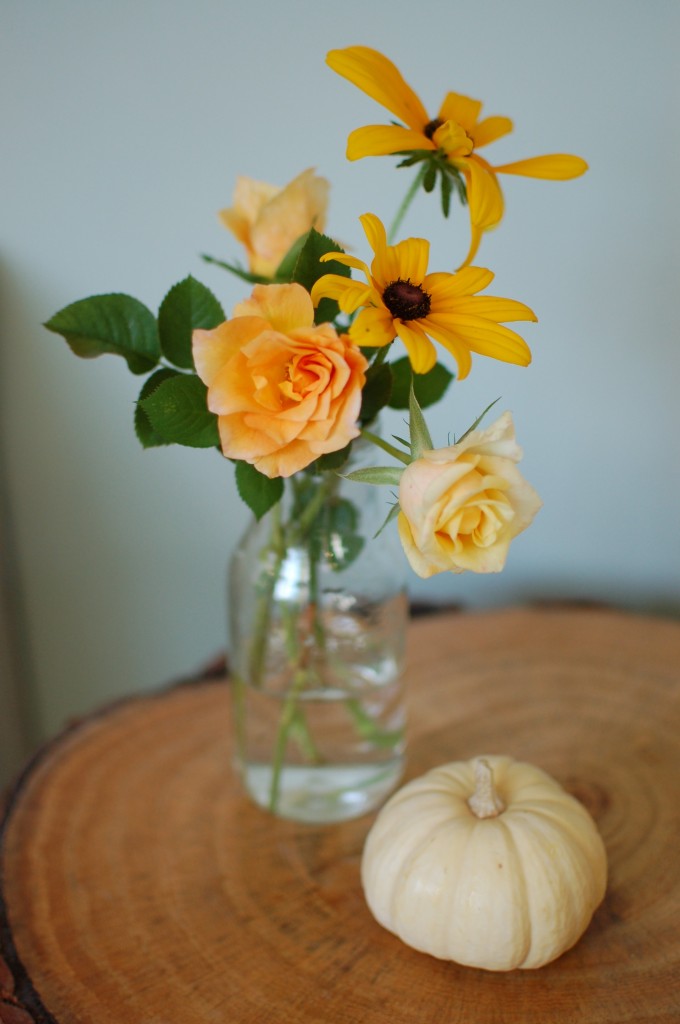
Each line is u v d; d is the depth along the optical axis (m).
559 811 0.45
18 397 0.65
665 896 0.46
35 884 0.48
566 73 0.57
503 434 0.38
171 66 0.58
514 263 0.61
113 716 0.57
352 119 0.58
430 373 0.47
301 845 0.50
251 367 0.39
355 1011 0.42
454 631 0.63
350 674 0.49
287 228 0.44
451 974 0.44
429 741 0.55
